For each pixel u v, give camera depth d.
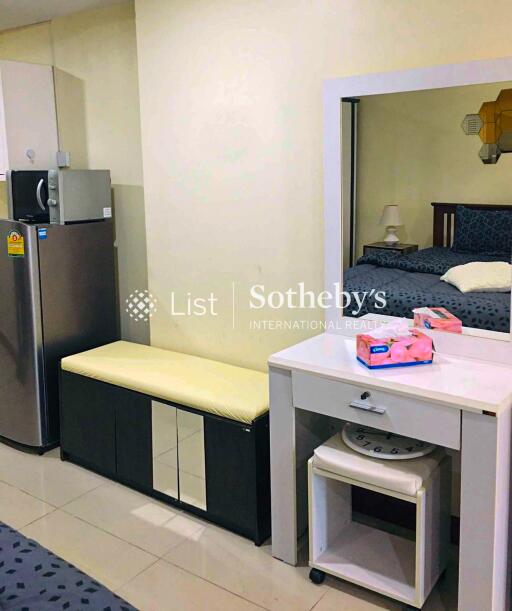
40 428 3.53
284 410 2.45
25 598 1.53
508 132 2.15
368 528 2.65
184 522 2.88
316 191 2.79
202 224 3.21
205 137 3.11
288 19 2.72
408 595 2.23
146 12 3.20
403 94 2.35
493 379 2.15
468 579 2.08
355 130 2.50
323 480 2.43
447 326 2.39
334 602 2.36
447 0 2.30
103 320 3.75
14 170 3.55
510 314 2.25
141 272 3.79
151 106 3.28
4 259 3.43
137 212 3.71
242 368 3.17
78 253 3.55
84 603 1.52
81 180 3.49
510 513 2.16
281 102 2.81
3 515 2.94
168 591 2.42
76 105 3.83
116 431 3.16
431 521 2.23
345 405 2.28
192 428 2.81
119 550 2.67
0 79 3.58
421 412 2.10
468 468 2.03
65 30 3.79
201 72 3.05
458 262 2.33
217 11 2.94
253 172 2.97
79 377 3.28
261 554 2.64
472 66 2.18
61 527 2.85
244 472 2.66
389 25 2.45
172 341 3.50
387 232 2.49
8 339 3.52
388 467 2.23
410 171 2.38
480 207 2.25
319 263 2.84
